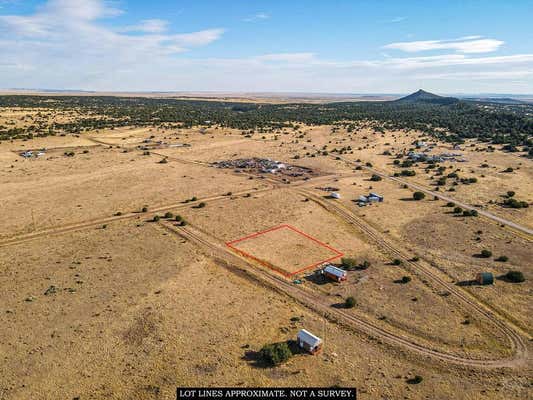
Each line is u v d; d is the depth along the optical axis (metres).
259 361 44.62
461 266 69.00
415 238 81.81
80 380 41.41
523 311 55.53
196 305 55.91
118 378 41.72
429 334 50.28
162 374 42.34
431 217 94.62
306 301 57.78
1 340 47.66
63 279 62.84
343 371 43.38
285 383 41.25
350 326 51.78
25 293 58.41
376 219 93.38
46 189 115.38
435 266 69.25
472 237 82.06
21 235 81.56
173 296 58.16
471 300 58.41
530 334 50.53
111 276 64.06
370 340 49.09
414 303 57.56
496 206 103.31
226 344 47.50
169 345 47.12
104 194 111.88
